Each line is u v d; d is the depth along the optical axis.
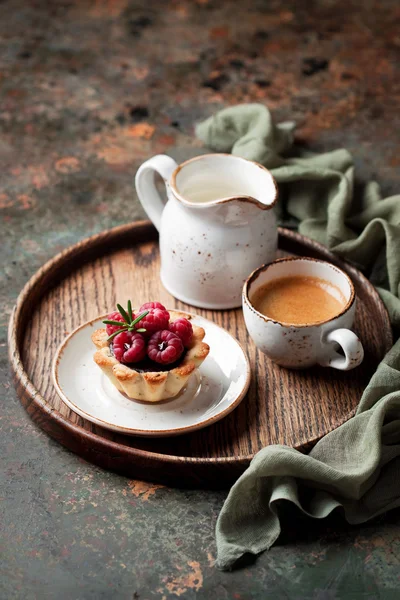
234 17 1.33
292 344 0.82
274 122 1.10
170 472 0.78
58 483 0.79
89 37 1.29
